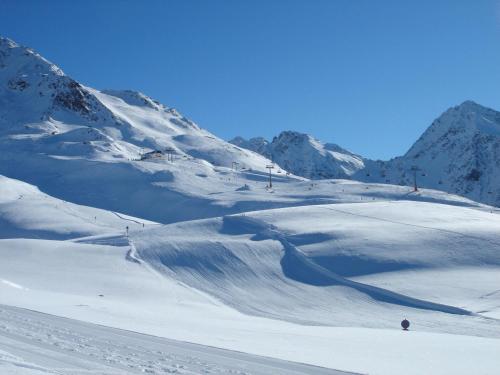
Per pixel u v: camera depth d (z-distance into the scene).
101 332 19.95
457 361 21.61
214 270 62.53
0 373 11.15
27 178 180.50
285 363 17.08
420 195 145.25
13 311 24.38
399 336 32.41
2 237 103.00
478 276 60.94
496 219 87.75
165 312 39.44
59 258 64.44
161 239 73.44
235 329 29.39
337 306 53.66
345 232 75.31
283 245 70.94
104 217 119.88
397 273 62.34
